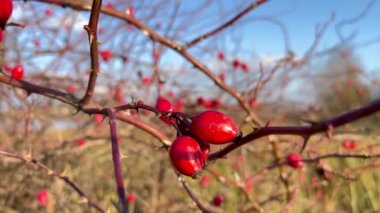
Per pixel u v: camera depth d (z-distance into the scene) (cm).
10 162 47
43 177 46
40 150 48
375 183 58
